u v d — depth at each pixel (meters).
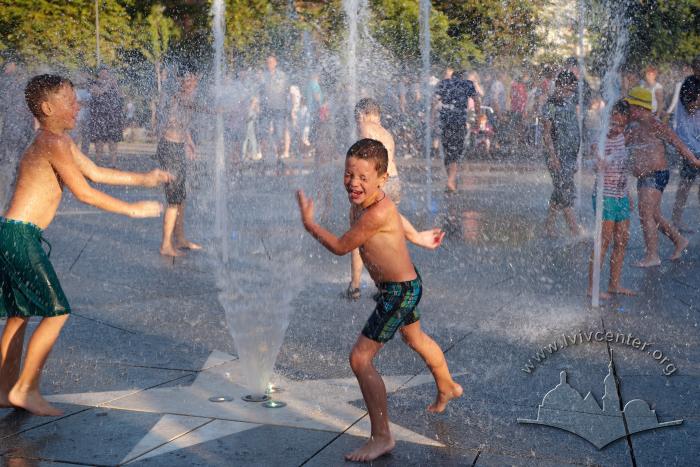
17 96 12.38
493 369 4.55
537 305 6.10
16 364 3.94
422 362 4.68
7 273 3.82
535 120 17.47
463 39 18.56
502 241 8.81
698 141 9.14
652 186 7.61
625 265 7.59
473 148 17.38
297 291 6.52
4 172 11.24
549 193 12.66
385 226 3.51
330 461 3.34
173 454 3.39
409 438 3.58
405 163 17.06
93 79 14.73
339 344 5.07
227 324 5.52
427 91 15.51
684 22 18.53
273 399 4.09
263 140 15.90
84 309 5.93
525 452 3.43
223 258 7.86
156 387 4.26
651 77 15.83
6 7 19.41
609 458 3.38
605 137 6.40
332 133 14.47
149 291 6.51
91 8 19.86
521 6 18.08
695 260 7.77
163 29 20.44
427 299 6.29
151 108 19.75
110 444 3.49
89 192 3.93
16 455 3.37
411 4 19.16
